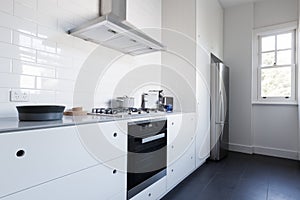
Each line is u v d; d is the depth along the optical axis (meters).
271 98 3.68
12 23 1.39
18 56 1.42
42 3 1.57
